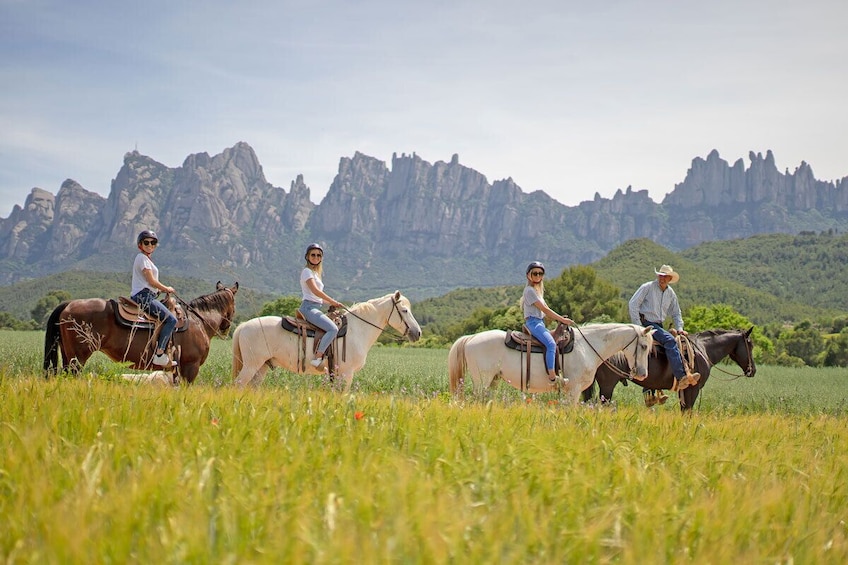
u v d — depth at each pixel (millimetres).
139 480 4324
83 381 8867
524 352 12703
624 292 149500
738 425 9797
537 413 8781
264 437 5797
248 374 12734
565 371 12875
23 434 5301
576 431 7543
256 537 3848
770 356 75125
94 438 5457
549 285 91625
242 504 4113
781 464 6945
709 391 23078
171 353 12141
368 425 6730
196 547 3520
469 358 13023
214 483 4621
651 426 8836
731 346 15039
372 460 5328
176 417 6332
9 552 3523
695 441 7910
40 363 18281
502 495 4859
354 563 3498
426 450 5922
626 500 5078
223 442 5688
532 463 5586
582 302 88375
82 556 3355
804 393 24469
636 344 13273
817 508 5629
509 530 4109
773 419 10742
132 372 14719
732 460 6695
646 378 14047
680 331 13984
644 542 4246
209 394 8469
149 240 12062
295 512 4082
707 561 4094
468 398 11469
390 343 74062
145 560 3518
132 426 5910
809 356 82438
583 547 4039
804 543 4746
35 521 3779
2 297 186250
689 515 4754
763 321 141375
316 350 12680
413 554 3682
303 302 12891
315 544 3633
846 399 22719
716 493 5477
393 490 4395
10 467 4590
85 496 4000
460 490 4961
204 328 13094
